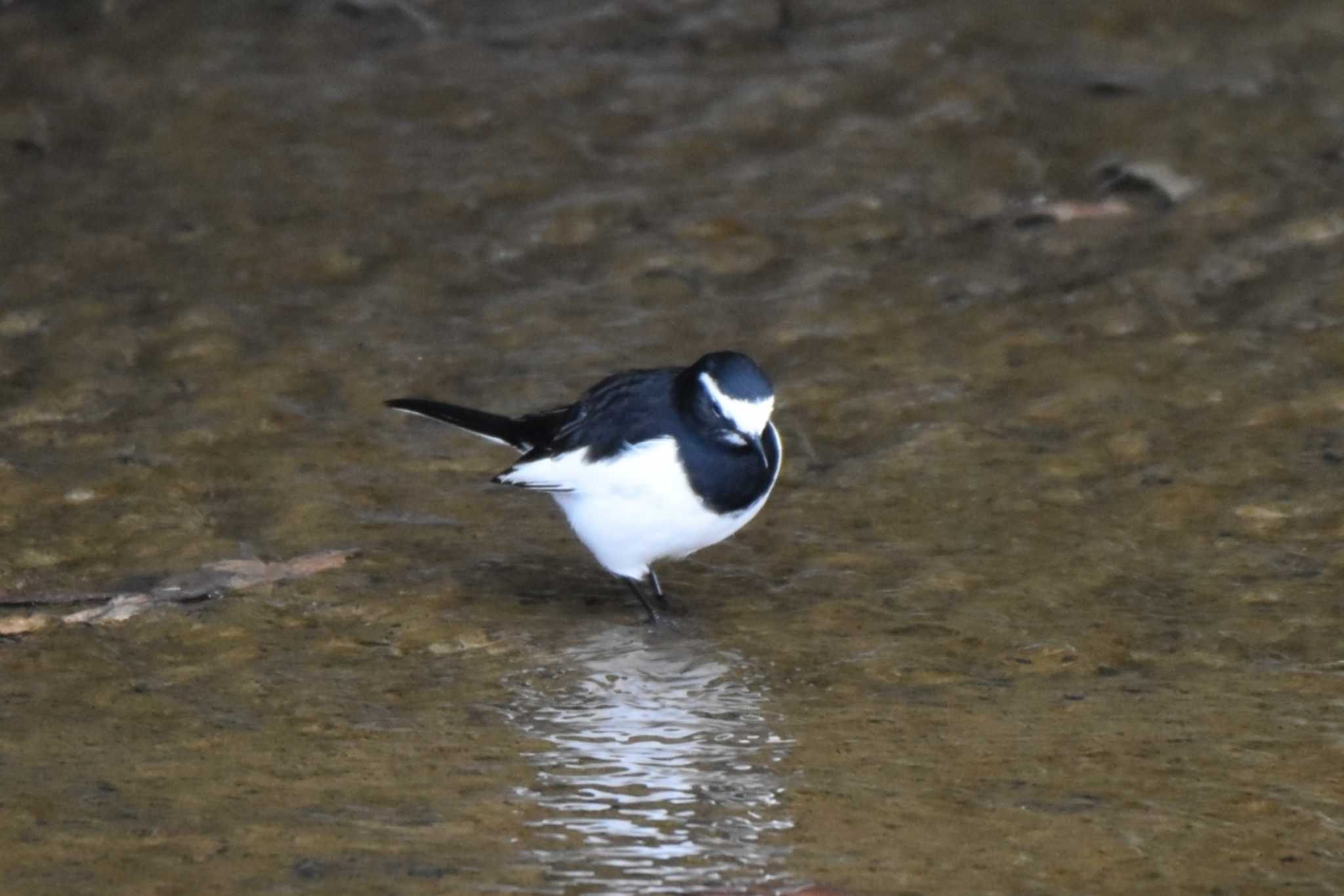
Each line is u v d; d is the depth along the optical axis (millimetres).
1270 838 7789
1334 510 11383
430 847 7773
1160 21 20094
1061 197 16609
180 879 7496
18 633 10188
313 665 9820
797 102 18562
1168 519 11414
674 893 7367
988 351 14023
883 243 15984
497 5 21031
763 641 10070
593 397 10078
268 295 15203
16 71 19484
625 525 9844
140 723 9102
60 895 7367
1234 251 15359
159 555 11133
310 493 12008
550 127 18297
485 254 15930
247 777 8484
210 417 13133
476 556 11227
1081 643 9914
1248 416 12750
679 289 15273
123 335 14430
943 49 19594
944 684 9492
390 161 17656
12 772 8523
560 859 7660
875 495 11898
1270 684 9359
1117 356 13805
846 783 8383
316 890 7395
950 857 7652
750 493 9766
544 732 9000
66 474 12242
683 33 20219
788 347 14227
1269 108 18000
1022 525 11414
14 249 15969
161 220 16516
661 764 8609
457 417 10805
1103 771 8445
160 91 19078
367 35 20406
